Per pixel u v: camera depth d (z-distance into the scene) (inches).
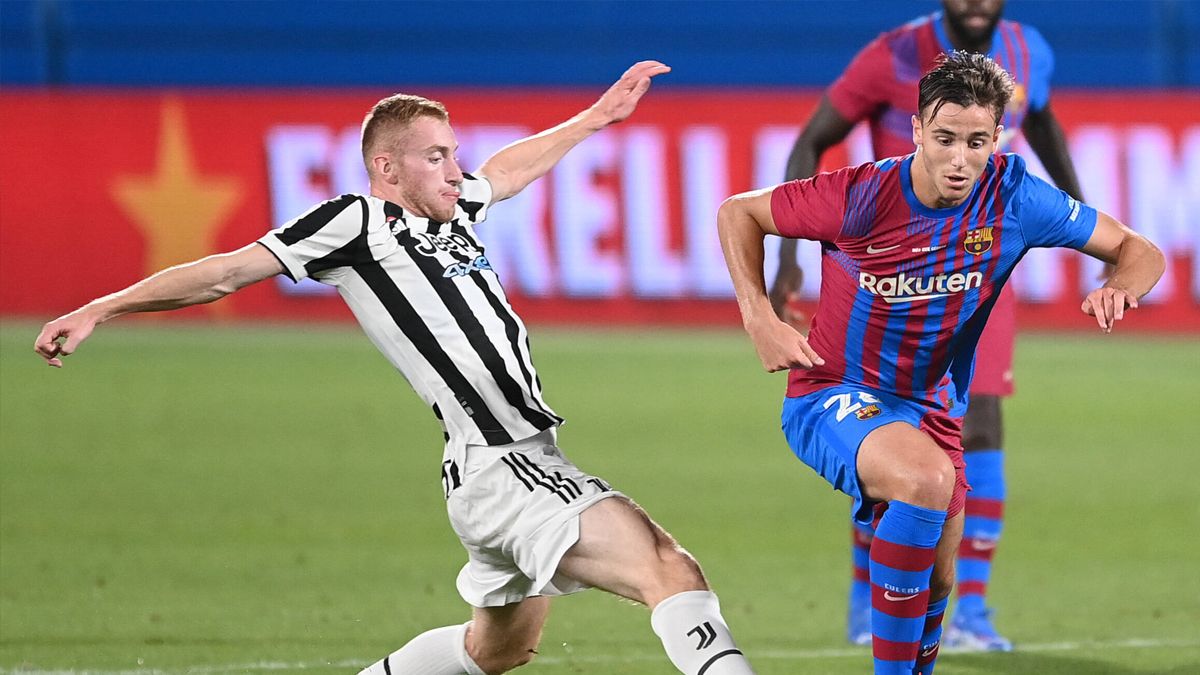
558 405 1660.9
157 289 556.7
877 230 613.9
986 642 828.0
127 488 1275.8
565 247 2127.2
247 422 1565.0
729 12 2418.8
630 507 566.3
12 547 1071.6
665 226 2124.8
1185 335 2090.3
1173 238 2075.5
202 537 1107.9
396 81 2453.2
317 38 2444.6
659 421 1588.3
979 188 604.7
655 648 814.5
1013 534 1167.6
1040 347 2033.7
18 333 2068.2
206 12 2438.5
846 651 815.1
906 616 605.0
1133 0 2370.8
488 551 590.9
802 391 660.7
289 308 2202.3
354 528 1143.6
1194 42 2364.7
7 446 1445.6
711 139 2116.1
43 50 2427.4
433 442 1480.1
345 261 582.6
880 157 888.9
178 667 764.0
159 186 2145.7
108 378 1801.2
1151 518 1216.8
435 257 589.3
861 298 629.9
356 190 2148.1
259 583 973.2
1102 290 598.9
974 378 841.5
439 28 2443.4
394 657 641.6
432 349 584.4
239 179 2146.9
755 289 621.6
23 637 828.0
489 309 590.6
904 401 647.1
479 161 2149.4
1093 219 615.2
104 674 749.3
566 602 931.3
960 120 570.3
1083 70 2385.6
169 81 2448.3
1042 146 915.4
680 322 2137.1
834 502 1256.8
